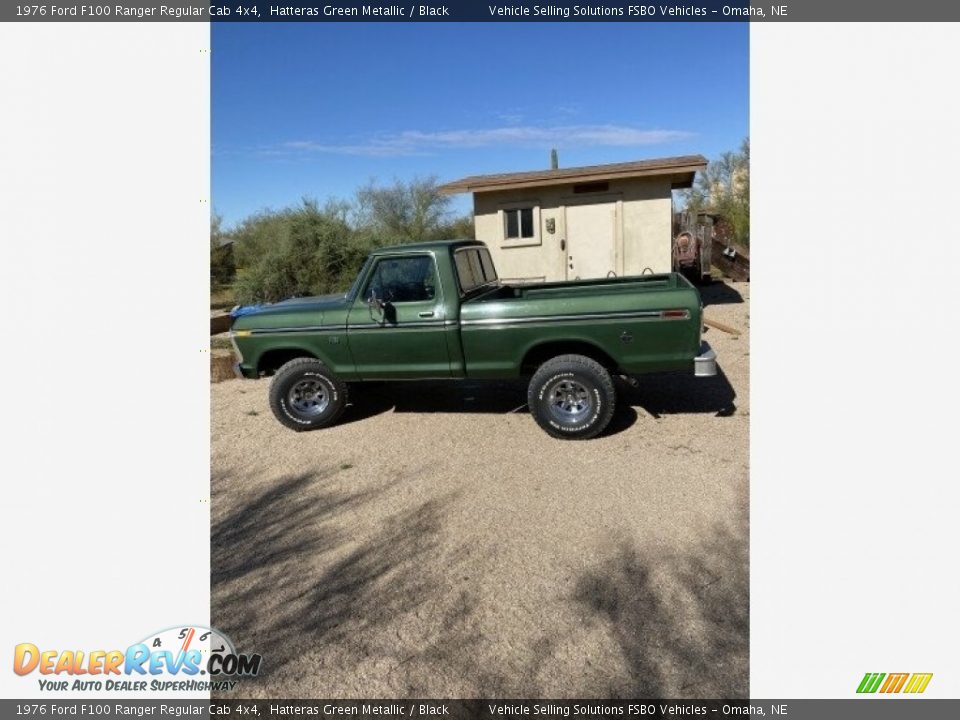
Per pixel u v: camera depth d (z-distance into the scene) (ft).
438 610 11.51
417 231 77.36
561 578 12.28
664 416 21.62
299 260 49.34
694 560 12.63
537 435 20.56
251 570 13.25
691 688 9.41
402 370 21.27
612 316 19.25
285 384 21.99
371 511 15.72
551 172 42.98
